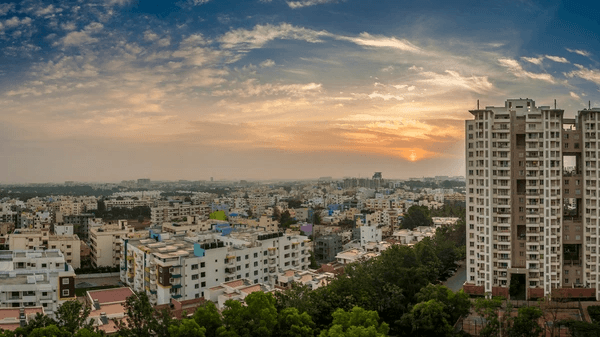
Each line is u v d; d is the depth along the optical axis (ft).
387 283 560.61
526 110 621.31
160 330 391.45
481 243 622.13
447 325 473.67
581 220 606.96
